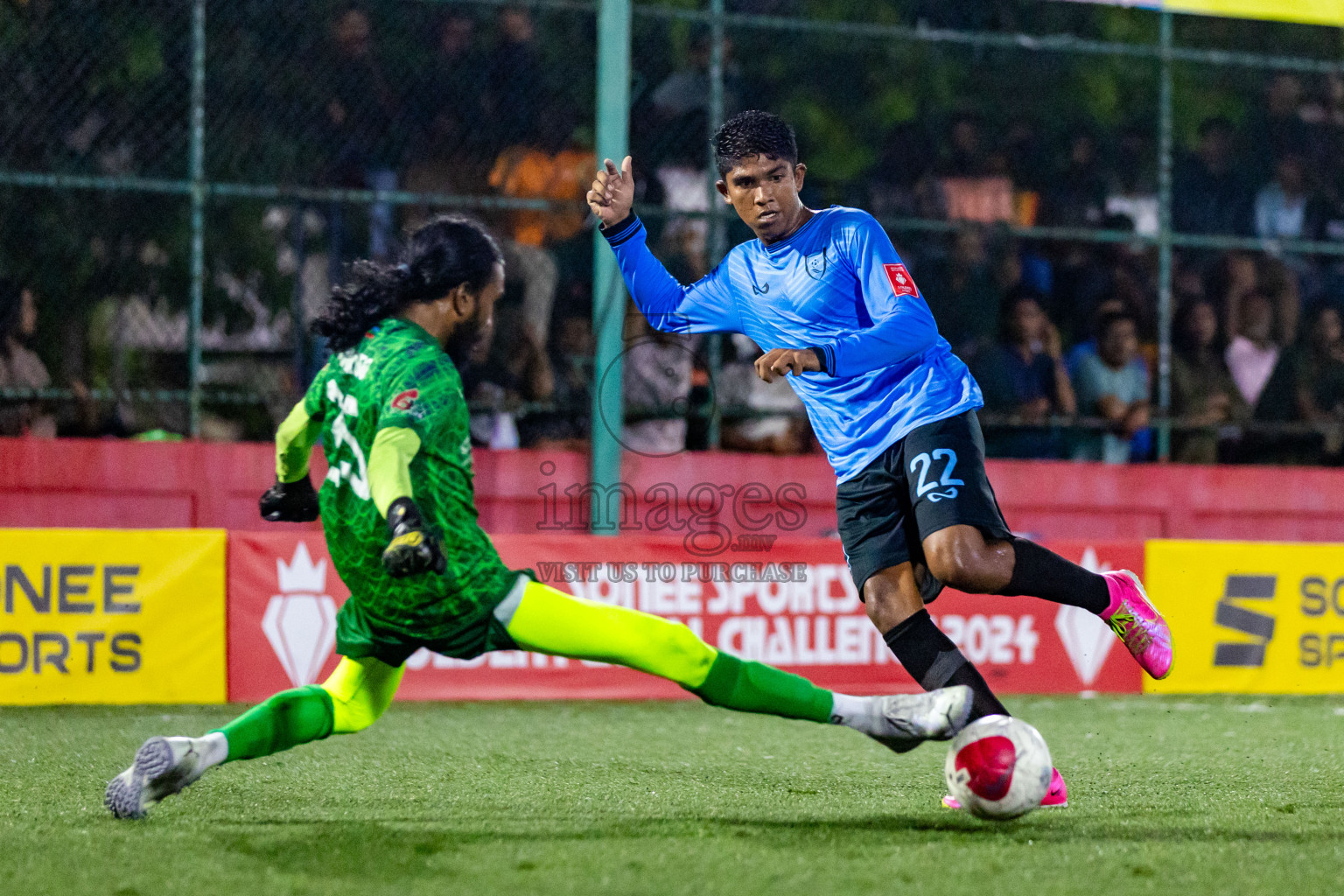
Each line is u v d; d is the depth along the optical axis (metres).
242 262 29.52
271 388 29.70
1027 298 32.91
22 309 28.34
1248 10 27.77
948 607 25.20
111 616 22.72
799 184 14.48
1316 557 26.47
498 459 28.73
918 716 11.98
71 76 28.62
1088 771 17.31
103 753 18.09
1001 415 31.72
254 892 10.01
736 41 32.38
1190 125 34.91
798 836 12.24
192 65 28.97
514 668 24.23
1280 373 34.59
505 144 30.97
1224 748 19.66
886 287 13.66
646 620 11.74
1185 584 25.83
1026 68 34.38
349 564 11.61
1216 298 34.25
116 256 28.86
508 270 29.78
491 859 11.12
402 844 11.77
